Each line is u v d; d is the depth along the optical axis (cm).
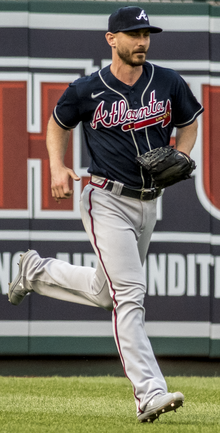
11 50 1711
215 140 1728
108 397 1185
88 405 1077
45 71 1716
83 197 970
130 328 882
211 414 985
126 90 927
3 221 1712
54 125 993
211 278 1725
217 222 1728
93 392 1255
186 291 1722
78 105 952
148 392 848
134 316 890
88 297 1017
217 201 1728
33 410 1019
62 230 1719
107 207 936
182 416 961
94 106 938
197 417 953
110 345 1725
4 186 1711
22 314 1717
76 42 1719
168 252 1722
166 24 1720
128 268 905
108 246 915
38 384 1367
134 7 899
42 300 1720
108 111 930
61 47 1716
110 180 938
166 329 1719
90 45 1719
